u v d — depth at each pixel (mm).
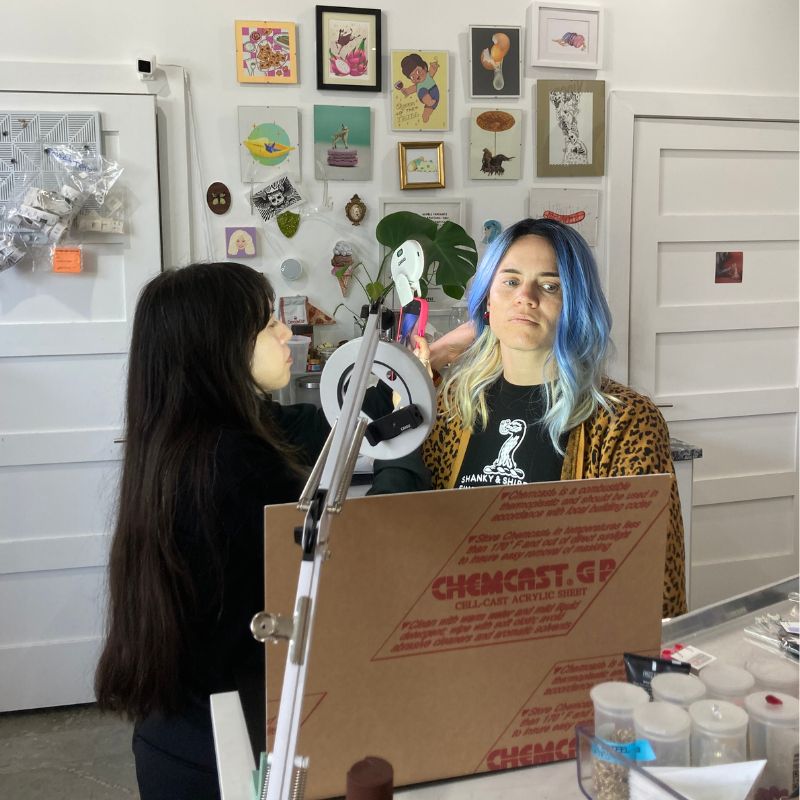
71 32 2559
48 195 2469
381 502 653
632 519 723
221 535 1043
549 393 1312
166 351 1125
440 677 703
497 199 2938
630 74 2990
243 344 1160
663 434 1276
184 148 2672
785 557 3398
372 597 668
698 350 3209
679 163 3090
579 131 2951
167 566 1034
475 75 2844
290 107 2738
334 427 606
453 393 1435
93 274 2615
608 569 727
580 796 703
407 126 2826
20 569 2668
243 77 2689
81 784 2305
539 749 745
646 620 750
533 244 1313
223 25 2664
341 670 675
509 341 1317
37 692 2729
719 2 3031
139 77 2594
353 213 2814
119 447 2680
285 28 2695
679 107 3025
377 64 2770
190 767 1072
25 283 2580
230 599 1059
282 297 2820
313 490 545
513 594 706
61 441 2646
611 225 3020
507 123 2893
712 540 3312
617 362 3086
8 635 2689
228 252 2760
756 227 3199
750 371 3279
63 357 2635
